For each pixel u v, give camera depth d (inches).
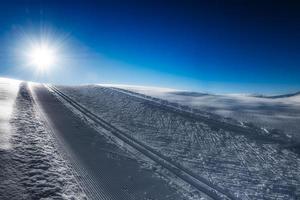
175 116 582.2
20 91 758.5
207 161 336.5
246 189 265.7
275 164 337.4
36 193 203.3
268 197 252.5
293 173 313.0
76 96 827.4
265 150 385.1
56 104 640.4
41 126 407.2
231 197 247.9
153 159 329.1
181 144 400.5
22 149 287.0
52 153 296.4
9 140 304.8
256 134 454.9
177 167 309.9
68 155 301.1
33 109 530.3
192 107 675.4
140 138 414.9
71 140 362.0
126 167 291.3
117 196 225.5
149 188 248.1
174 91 1123.9
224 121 538.9
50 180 229.5
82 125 461.1
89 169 271.0
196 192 251.4
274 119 562.3
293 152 377.4
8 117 411.5
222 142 418.0
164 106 694.5
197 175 291.0
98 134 414.9
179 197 238.5
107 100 782.5
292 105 806.5
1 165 234.5
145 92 1008.2
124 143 382.9
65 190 217.9
